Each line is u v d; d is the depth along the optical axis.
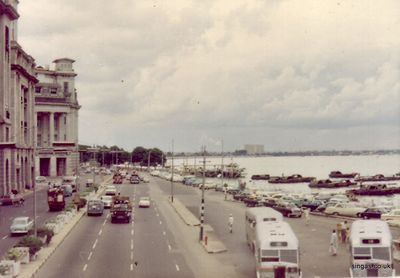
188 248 58.72
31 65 140.88
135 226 75.44
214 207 104.50
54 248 56.97
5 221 77.19
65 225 73.88
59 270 47.00
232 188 146.00
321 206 93.00
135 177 173.88
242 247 59.38
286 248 39.72
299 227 73.69
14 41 119.88
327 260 51.28
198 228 74.12
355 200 118.75
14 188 118.12
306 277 43.88
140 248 58.31
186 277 45.06
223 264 50.31
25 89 137.88
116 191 128.75
